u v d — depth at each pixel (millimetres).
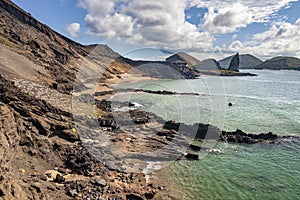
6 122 14164
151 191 17750
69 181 16984
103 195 16250
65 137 23344
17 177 14117
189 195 18203
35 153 19234
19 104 24062
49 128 23031
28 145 19438
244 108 51875
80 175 18406
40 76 43969
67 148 21750
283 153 27547
